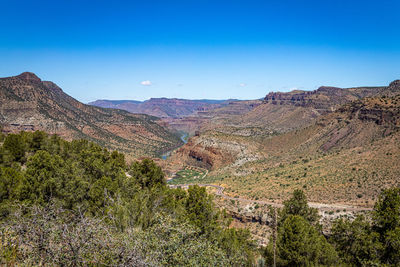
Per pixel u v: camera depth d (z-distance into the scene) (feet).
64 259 27.17
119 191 86.74
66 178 83.46
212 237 72.23
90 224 29.55
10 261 27.07
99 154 145.59
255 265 66.54
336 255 87.40
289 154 513.04
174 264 35.94
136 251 30.17
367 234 84.94
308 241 82.48
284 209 131.54
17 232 28.63
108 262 28.32
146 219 48.88
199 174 644.27
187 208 78.74
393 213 80.02
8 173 86.12
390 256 77.56
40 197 73.97
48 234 28.27
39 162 89.40
